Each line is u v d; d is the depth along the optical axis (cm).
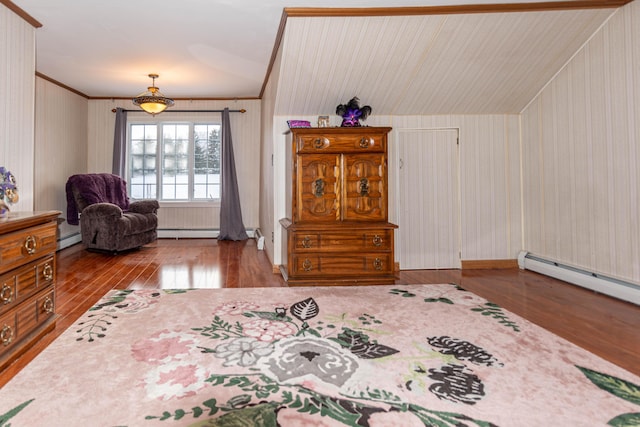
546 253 352
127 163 576
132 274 343
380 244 308
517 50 301
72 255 437
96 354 172
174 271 357
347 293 279
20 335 177
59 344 183
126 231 439
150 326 209
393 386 146
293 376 154
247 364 164
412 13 264
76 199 449
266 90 466
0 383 148
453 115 379
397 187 378
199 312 234
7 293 166
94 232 437
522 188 383
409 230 381
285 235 330
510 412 129
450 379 152
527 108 370
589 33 288
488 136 381
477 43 293
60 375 152
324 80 324
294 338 194
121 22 295
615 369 162
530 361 169
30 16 273
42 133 446
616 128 273
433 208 382
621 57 267
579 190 310
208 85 495
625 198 269
